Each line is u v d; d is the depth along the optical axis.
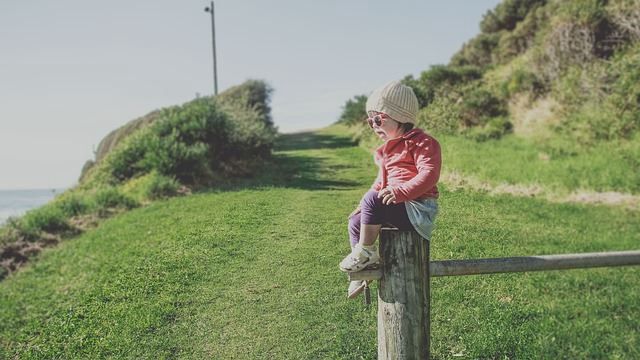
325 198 12.53
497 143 16.73
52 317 7.19
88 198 15.02
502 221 9.59
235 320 6.18
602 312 5.93
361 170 17.36
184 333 5.96
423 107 22.33
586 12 17.80
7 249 11.23
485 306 6.06
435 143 2.67
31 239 12.09
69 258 10.31
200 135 18.23
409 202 2.55
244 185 15.47
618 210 10.36
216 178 16.91
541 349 5.05
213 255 8.58
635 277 7.12
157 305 6.75
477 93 19.91
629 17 17.22
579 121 15.55
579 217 9.99
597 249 7.93
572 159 13.69
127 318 6.50
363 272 2.54
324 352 5.29
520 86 19.44
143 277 7.93
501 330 5.43
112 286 7.81
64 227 12.95
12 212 13.84
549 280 6.94
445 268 2.57
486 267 2.62
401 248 2.48
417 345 2.46
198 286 7.33
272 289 7.01
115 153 19.23
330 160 20.56
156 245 9.59
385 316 2.50
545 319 5.69
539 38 20.28
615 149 13.55
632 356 4.95
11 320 7.34
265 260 8.20
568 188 11.90
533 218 9.88
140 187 15.65
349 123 34.72
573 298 6.35
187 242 9.42
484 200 11.21
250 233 9.73
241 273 7.71
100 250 10.19
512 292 6.52
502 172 13.28
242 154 19.61
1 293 8.84
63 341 6.24
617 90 15.03
